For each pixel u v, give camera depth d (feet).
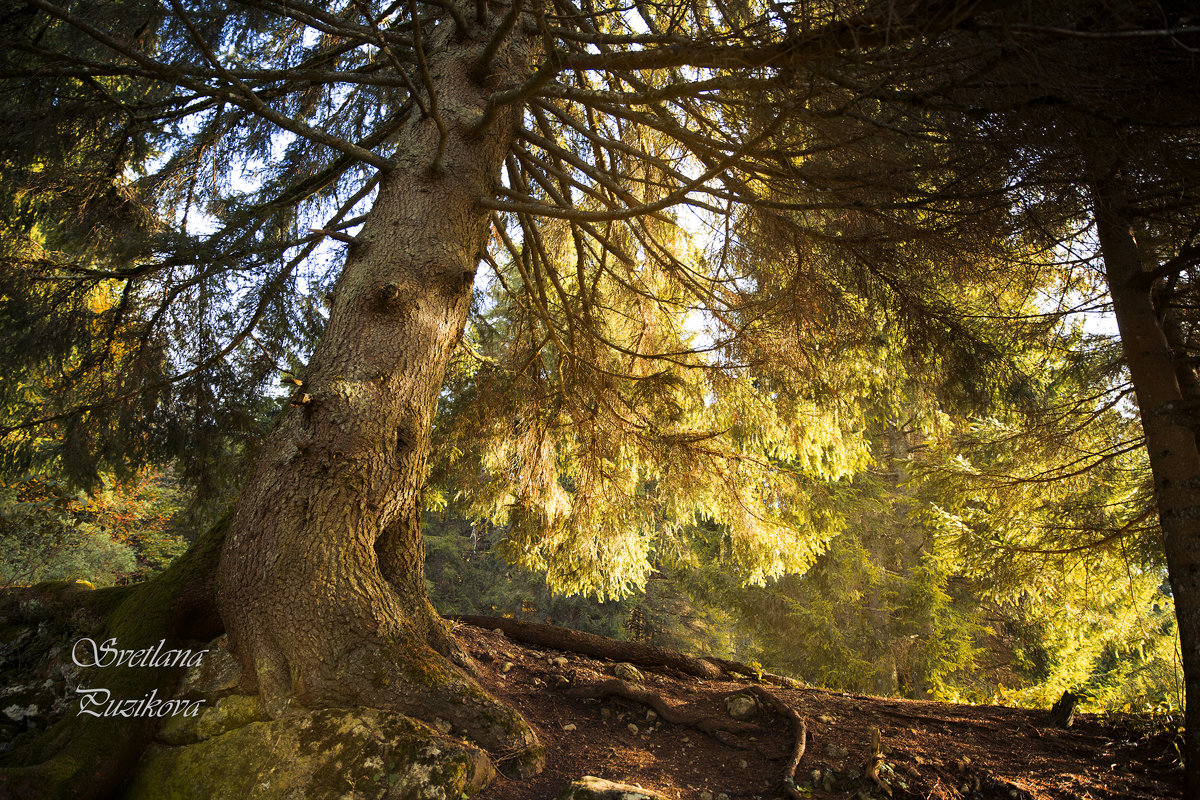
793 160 11.14
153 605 11.85
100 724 10.00
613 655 17.26
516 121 16.72
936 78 8.22
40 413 16.21
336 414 11.89
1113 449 16.24
